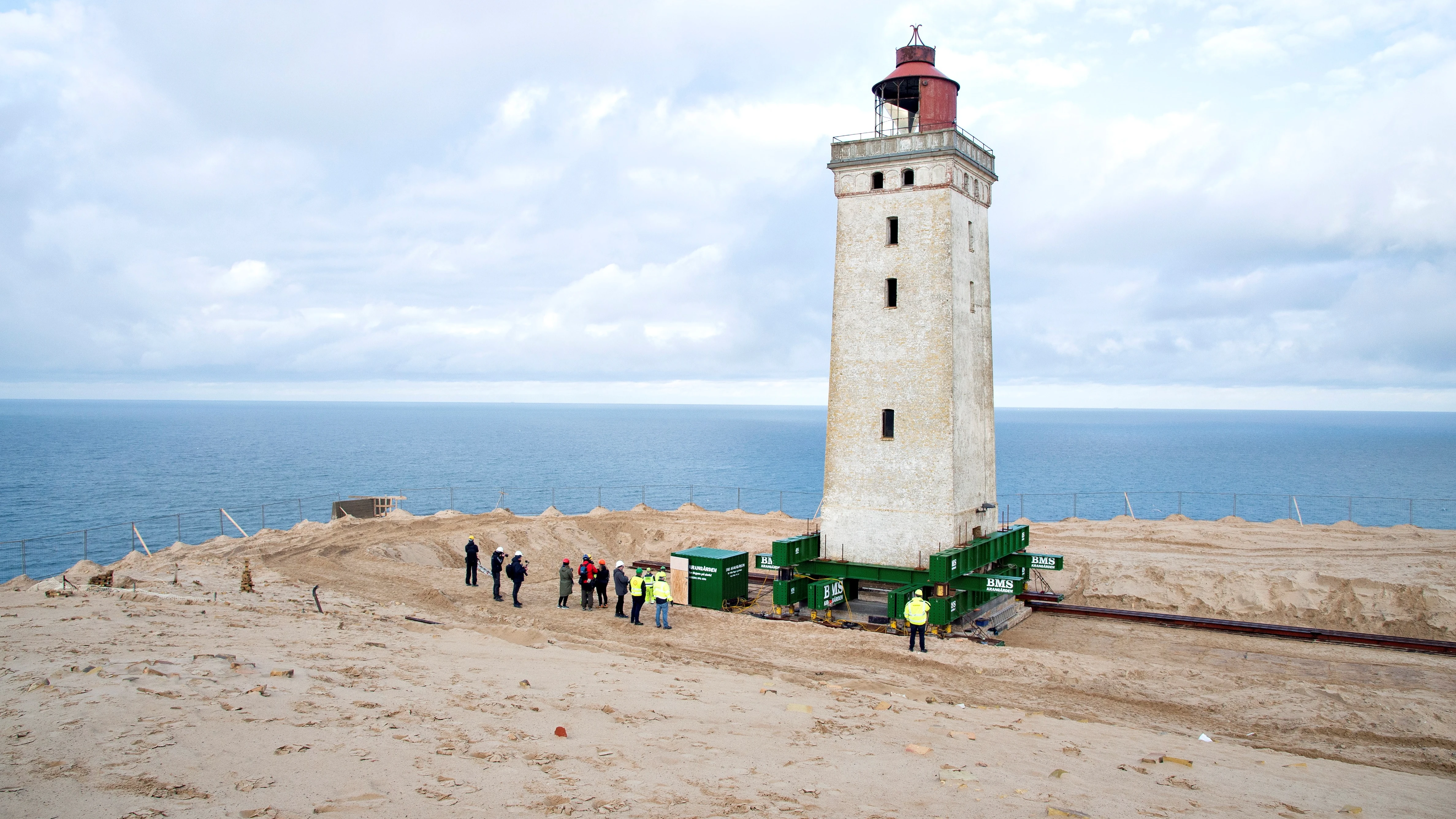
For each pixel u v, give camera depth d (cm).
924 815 1130
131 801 941
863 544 3631
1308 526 4981
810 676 2356
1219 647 3250
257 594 3022
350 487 13138
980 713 1939
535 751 1270
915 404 3541
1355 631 3578
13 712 1216
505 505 11088
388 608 3038
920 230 3541
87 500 11419
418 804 1010
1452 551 4231
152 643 1800
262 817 932
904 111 3772
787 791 1191
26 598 2433
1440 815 1424
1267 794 1424
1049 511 10750
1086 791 1317
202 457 19000
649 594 3161
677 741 1415
